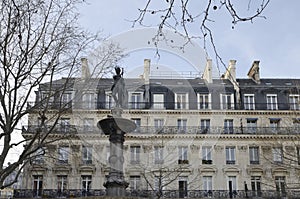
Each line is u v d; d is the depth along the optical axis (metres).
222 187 37.31
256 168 38.03
